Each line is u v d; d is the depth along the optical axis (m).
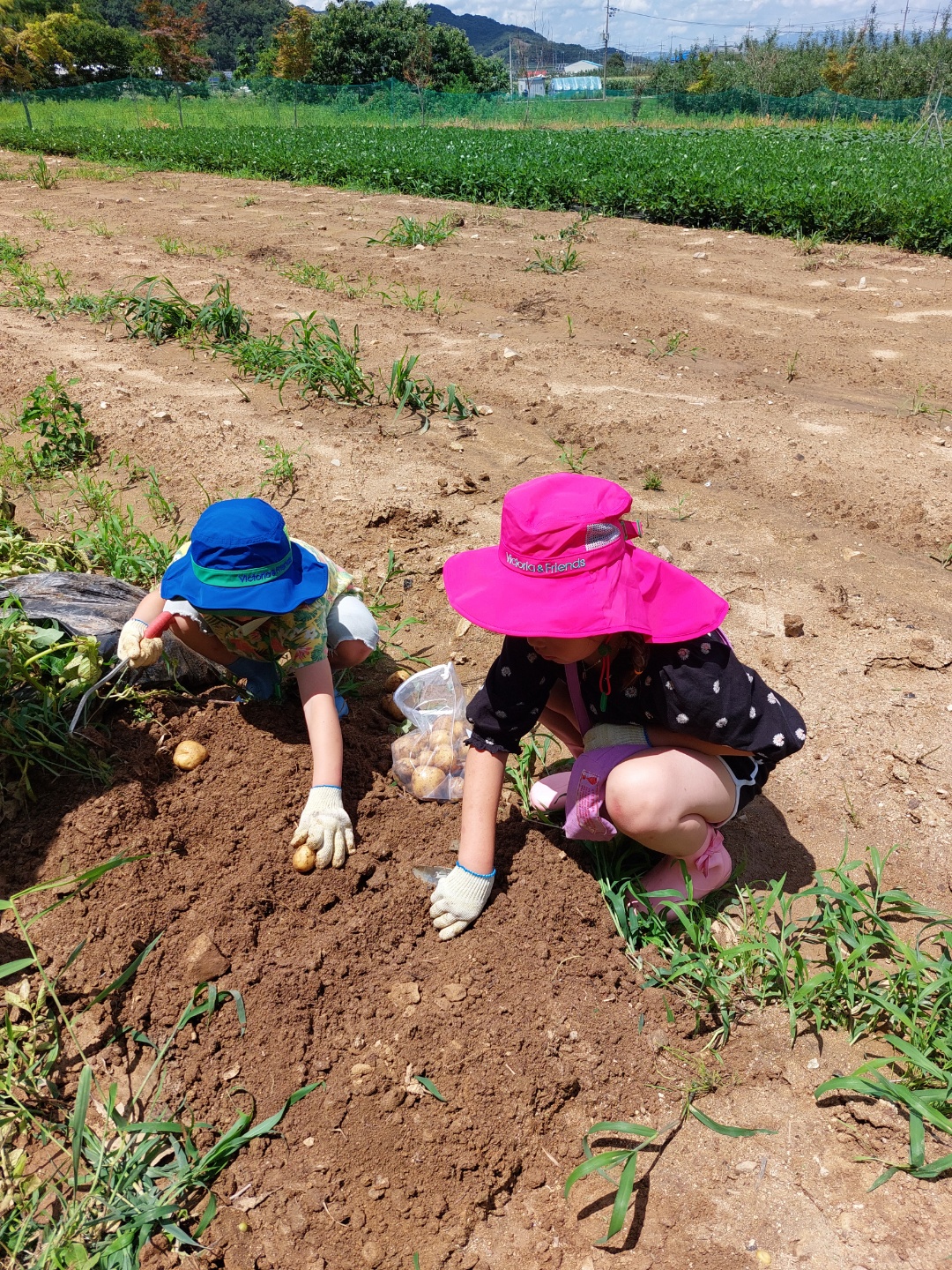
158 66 42.91
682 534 4.21
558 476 2.06
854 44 44.28
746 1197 1.94
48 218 11.70
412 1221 1.93
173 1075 2.14
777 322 7.20
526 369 6.09
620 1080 2.15
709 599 2.16
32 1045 2.14
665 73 52.53
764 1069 2.18
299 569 2.62
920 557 4.04
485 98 39.94
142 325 6.81
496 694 2.29
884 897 2.42
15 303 7.65
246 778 2.74
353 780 2.79
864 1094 2.10
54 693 2.71
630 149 17.12
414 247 9.91
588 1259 1.86
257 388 5.91
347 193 14.69
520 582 2.03
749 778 2.38
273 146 19.11
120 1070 2.15
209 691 3.14
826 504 4.46
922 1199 1.91
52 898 2.40
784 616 3.64
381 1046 2.18
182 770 2.79
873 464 4.75
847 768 2.98
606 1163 1.89
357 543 4.16
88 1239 1.85
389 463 4.83
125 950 2.31
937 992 2.26
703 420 5.25
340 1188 1.97
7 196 13.97
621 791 2.22
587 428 5.22
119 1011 2.24
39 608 2.97
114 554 3.79
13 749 2.67
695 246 10.27
